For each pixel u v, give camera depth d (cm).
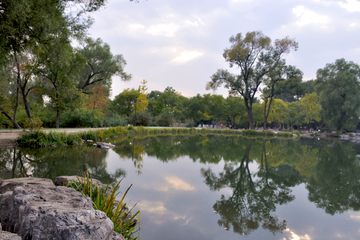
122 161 875
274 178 777
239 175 795
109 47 3064
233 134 3291
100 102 3519
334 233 375
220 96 4903
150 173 714
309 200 550
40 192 240
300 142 2359
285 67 3172
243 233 362
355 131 4741
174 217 404
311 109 4822
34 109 2534
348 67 3619
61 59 1309
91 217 185
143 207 438
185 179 676
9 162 768
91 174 654
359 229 393
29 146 1091
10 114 2272
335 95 3466
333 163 1105
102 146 1214
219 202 500
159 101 4991
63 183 395
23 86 2002
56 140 1183
